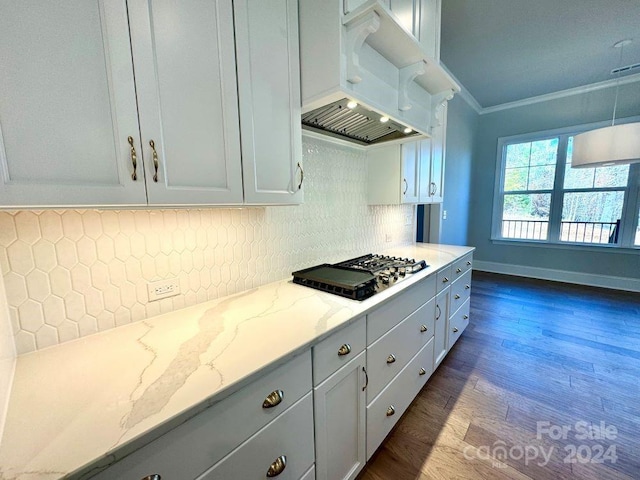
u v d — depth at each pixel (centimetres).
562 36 274
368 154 225
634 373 211
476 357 239
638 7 231
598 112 390
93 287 98
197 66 88
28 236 85
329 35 109
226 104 96
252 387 79
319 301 130
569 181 427
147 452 59
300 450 97
